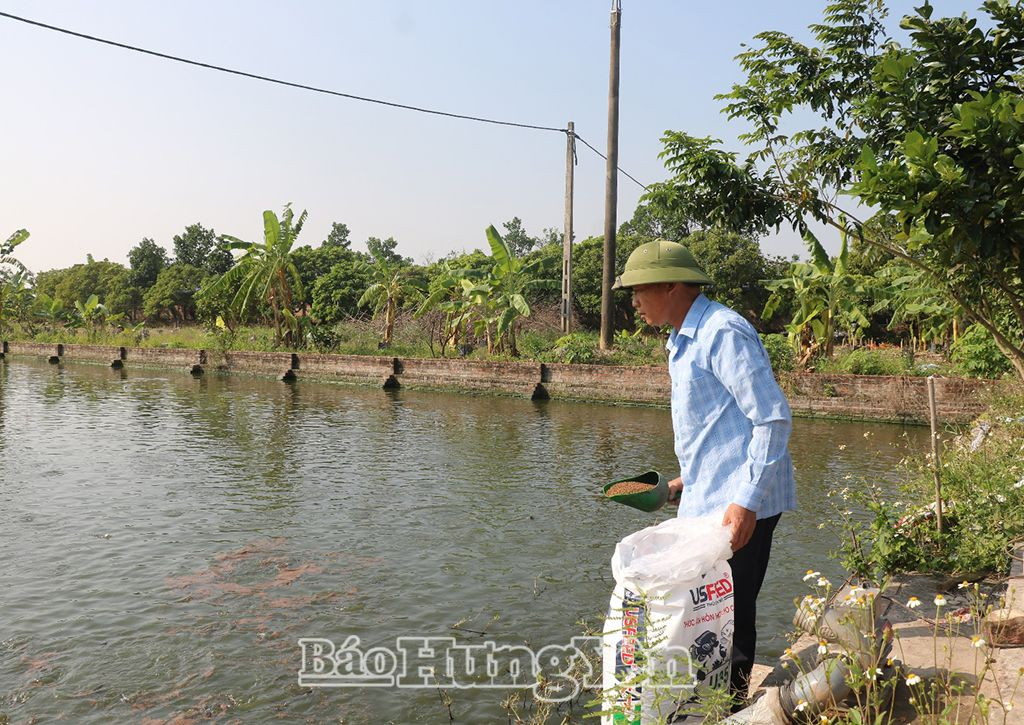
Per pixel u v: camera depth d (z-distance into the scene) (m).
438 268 35.31
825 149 7.71
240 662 4.82
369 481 10.03
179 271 54.09
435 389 22.44
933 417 4.54
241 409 17.86
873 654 2.68
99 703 4.33
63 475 10.34
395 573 6.45
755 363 2.61
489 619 5.47
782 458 2.68
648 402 18.86
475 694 4.39
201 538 7.45
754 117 7.93
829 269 17.70
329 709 4.25
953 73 5.83
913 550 4.38
